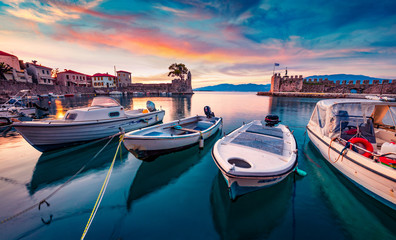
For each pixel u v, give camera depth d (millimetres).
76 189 5070
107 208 4273
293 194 4867
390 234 3557
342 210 4250
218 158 4742
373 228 3713
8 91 29203
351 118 5781
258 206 4395
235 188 4254
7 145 8812
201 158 7348
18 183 5363
